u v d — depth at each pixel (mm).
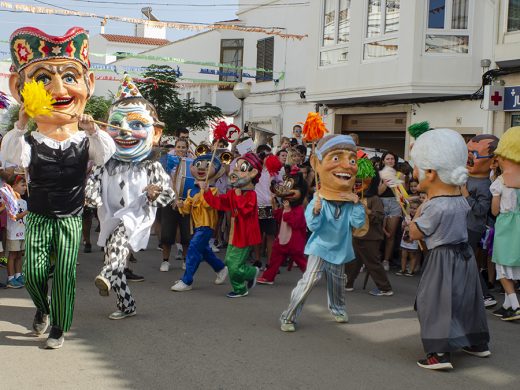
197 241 8117
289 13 21109
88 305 7145
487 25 13914
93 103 28453
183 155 10625
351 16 16172
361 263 8469
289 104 21156
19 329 6105
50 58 5508
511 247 6988
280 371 5141
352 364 5387
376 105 16609
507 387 4949
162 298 7613
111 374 4957
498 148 7113
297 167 9992
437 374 5207
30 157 5441
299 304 6305
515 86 12797
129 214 6652
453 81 14305
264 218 10008
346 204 6469
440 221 5383
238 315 6910
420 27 14391
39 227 5551
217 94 24797
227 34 24578
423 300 5375
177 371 5066
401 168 10320
